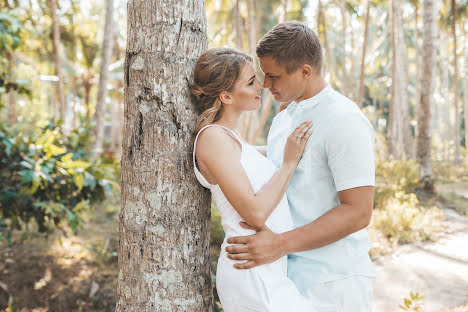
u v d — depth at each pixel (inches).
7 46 153.9
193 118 64.9
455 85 649.6
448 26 642.8
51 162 141.6
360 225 60.3
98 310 176.7
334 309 64.5
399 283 171.5
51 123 172.1
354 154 59.7
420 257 203.2
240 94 62.6
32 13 493.0
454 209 314.2
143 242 63.9
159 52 62.2
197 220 66.5
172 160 63.4
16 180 152.1
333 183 65.4
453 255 203.5
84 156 171.2
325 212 64.1
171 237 63.9
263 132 888.3
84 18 626.5
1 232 169.2
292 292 62.4
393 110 542.0
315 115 64.7
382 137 551.5
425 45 368.5
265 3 507.2
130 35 64.5
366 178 59.7
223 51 62.4
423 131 368.8
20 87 179.2
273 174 64.9
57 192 158.9
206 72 61.5
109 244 241.8
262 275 60.1
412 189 351.6
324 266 65.0
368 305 67.0
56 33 385.4
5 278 194.1
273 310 58.7
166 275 63.7
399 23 512.1
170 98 62.7
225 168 58.0
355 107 62.9
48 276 199.3
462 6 612.1
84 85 735.7
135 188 64.4
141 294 64.1
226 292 62.6
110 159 177.0
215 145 59.1
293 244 59.4
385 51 786.8
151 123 63.1
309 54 63.3
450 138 810.2
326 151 62.9
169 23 62.3
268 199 59.1
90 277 201.3
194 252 66.1
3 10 152.7
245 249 59.7
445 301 149.6
